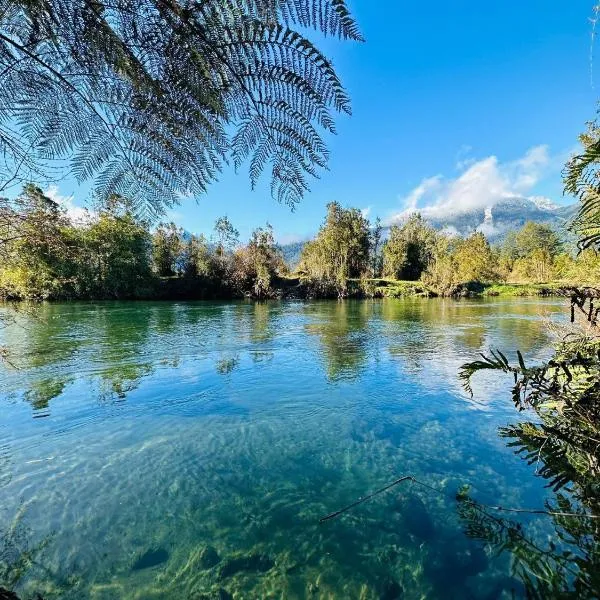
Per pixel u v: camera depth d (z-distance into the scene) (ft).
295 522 13.71
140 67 2.82
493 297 139.23
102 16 2.65
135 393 28.22
